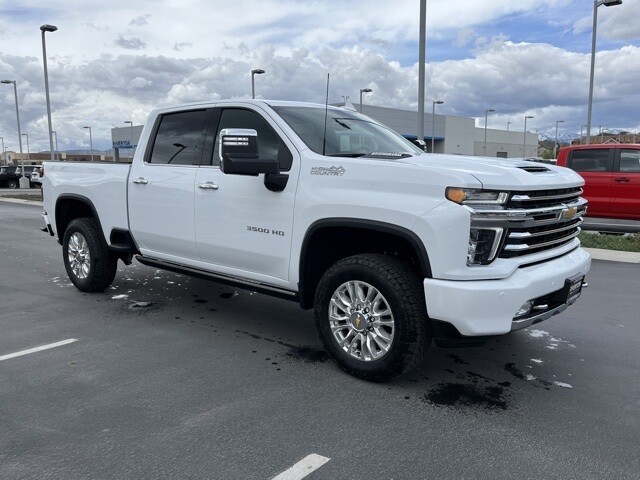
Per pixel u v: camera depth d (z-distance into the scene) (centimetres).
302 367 419
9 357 434
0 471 277
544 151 8769
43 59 2666
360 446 304
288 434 316
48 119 2712
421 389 381
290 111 452
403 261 395
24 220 1555
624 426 331
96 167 599
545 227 375
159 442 306
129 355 441
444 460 291
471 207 332
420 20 1193
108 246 600
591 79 2069
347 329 401
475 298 331
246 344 471
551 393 378
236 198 450
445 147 6406
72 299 615
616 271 807
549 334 507
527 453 299
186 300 614
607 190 1109
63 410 343
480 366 426
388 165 364
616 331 517
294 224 411
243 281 470
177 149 516
